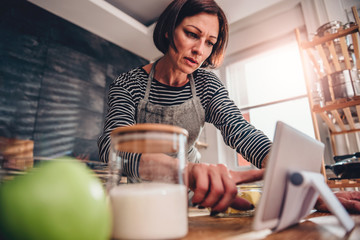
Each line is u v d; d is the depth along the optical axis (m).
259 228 0.31
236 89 2.39
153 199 0.32
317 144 0.45
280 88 2.13
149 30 2.33
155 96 0.89
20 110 1.75
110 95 0.82
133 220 0.31
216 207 0.43
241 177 0.47
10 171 0.27
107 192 0.36
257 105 2.23
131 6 2.26
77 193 0.24
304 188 0.38
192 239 0.32
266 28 2.20
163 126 0.34
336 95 1.17
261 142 0.66
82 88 2.14
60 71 2.03
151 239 0.31
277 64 2.18
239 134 0.74
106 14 2.09
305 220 0.50
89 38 2.29
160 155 0.40
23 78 1.81
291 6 2.05
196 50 0.76
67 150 1.94
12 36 1.82
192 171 0.45
